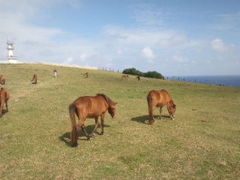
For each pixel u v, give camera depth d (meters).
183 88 39.88
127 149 12.20
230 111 22.59
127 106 23.09
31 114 18.92
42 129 15.38
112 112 14.23
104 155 11.46
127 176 9.61
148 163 10.77
